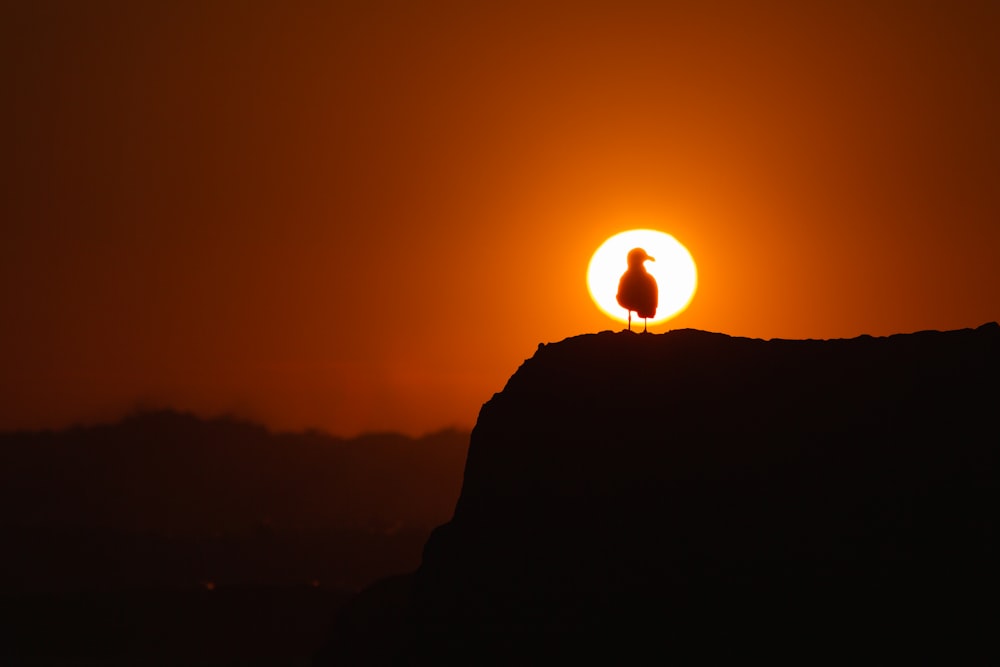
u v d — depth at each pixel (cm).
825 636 10025
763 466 11356
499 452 12638
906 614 9981
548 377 12962
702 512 11150
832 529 10700
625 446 11919
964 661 9600
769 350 12638
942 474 10869
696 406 12075
